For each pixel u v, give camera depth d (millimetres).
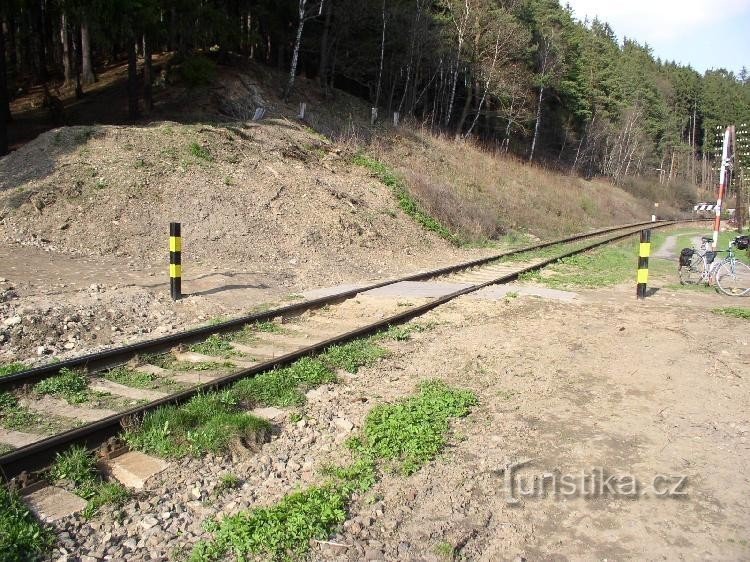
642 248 11719
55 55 40156
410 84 42312
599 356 7570
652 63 113188
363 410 5969
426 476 4523
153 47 30594
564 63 54125
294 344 8367
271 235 15148
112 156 15617
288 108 27953
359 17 34500
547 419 5598
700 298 11805
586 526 3854
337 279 13484
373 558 3518
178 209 14648
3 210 12961
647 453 4852
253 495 4289
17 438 5117
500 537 3748
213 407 5648
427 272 14305
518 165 41781
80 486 4359
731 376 6727
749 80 134625
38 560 3486
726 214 61219
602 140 65062
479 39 41875
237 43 29016
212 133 18609
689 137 103188
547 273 15758
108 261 12125
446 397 6070
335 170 21594
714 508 4039
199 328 8438
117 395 6254
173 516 4008
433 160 31141
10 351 7289
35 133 22281
